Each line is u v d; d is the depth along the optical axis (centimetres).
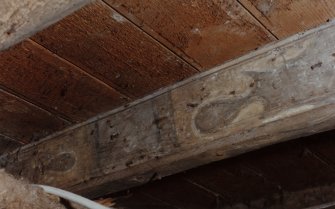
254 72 130
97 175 152
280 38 126
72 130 164
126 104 152
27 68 132
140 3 109
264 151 196
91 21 114
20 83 137
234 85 132
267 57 129
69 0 84
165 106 144
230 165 205
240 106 129
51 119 159
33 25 90
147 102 149
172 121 141
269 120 123
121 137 151
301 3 112
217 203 242
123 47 125
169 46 125
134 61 131
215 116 133
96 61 130
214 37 123
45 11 86
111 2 108
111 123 155
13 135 167
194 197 233
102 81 139
